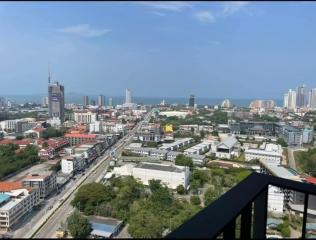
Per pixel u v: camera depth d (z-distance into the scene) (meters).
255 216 3.80
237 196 3.33
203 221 2.77
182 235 2.54
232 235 3.05
